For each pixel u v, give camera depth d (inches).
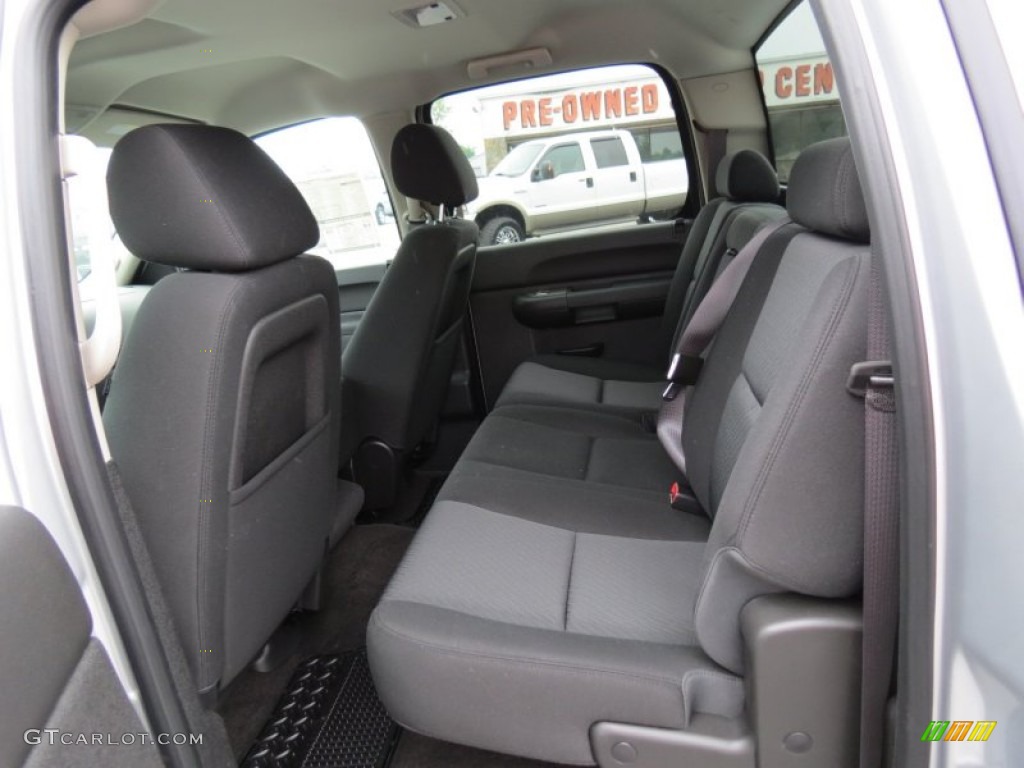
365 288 126.3
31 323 32.7
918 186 29.6
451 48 104.0
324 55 98.6
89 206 36.7
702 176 124.0
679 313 109.2
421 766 60.1
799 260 52.0
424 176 100.4
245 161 48.6
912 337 30.3
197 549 47.8
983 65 28.7
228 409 46.6
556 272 124.3
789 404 40.6
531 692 45.7
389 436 91.5
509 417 92.8
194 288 45.9
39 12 33.3
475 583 54.6
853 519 41.1
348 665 70.5
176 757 38.8
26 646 27.4
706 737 44.3
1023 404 28.1
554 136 124.3
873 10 30.0
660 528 64.7
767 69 112.0
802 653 42.0
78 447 33.7
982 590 29.8
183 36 80.7
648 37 109.0
